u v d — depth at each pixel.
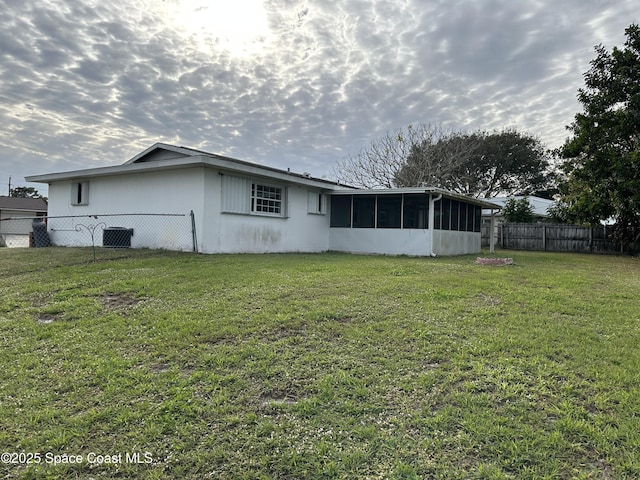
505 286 6.26
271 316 4.39
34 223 13.45
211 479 2.04
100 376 3.13
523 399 2.68
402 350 3.53
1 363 3.42
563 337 3.83
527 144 32.03
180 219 10.30
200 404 2.70
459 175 30.23
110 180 11.99
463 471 2.03
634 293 6.03
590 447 2.19
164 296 5.34
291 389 2.88
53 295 5.48
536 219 22.28
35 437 2.40
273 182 12.16
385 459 2.14
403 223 13.14
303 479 2.02
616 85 13.57
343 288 5.82
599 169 13.52
